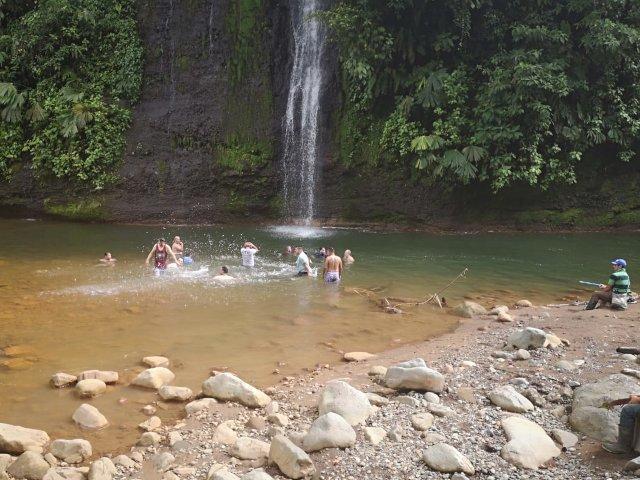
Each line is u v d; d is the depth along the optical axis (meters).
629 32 20.77
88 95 24.39
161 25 24.77
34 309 10.70
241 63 24.38
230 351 8.72
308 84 24.38
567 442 5.59
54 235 19.75
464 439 5.73
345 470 5.16
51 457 5.46
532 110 20.88
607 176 23.73
